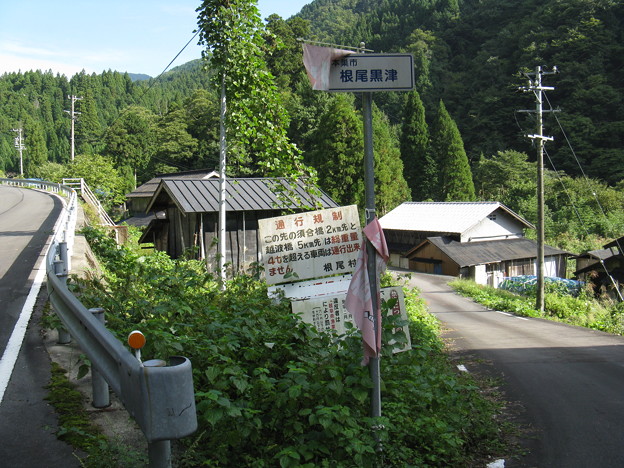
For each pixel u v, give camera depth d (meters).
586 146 56.84
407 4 110.31
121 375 2.97
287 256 5.75
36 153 81.38
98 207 27.23
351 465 4.19
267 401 4.42
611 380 8.89
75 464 3.38
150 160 56.50
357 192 42.78
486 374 9.43
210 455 4.04
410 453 5.02
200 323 5.59
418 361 6.04
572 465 5.35
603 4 65.12
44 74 150.50
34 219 18.33
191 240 19.20
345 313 5.54
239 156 12.70
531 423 6.69
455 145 54.09
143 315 5.72
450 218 42.75
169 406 2.57
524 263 40.53
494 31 83.75
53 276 5.41
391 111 76.38
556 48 64.56
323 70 4.38
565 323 18.30
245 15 12.29
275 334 5.33
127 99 131.50
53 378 4.75
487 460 5.55
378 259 4.48
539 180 22.39
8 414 4.00
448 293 29.02
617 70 61.47
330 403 4.34
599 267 30.97
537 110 22.03
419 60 81.69
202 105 56.94
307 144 49.31
